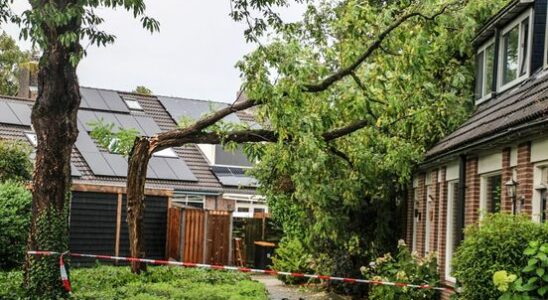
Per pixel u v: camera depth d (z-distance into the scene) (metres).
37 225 11.21
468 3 14.69
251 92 12.60
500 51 13.43
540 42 11.71
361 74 14.73
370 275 14.88
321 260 17.66
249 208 27.22
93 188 18.42
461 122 14.45
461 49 14.75
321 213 16.53
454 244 12.98
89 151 24.00
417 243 15.45
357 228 16.78
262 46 12.41
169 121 28.72
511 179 9.63
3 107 25.34
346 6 14.34
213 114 13.27
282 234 22.58
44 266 11.08
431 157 13.38
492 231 7.78
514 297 6.88
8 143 19.98
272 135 13.71
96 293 10.88
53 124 11.25
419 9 12.98
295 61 12.65
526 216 8.35
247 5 12.20
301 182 15.23
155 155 26.11
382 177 15.90
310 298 15.83
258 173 18.36
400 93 13.88
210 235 20.59
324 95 13.91
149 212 19.69
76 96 11.40
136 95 29.81
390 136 14.66
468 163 11.85
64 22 9.74
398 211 16.69
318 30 15.80
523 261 7.45
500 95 13.27
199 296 10.47
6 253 15.22
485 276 7.58
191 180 25.45
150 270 13.43
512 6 12.18
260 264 21.86
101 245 18.48
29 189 17.22
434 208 14.12
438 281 13.05
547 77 10.17
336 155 15.38
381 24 13.05
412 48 12.79
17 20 10.04
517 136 8.89
